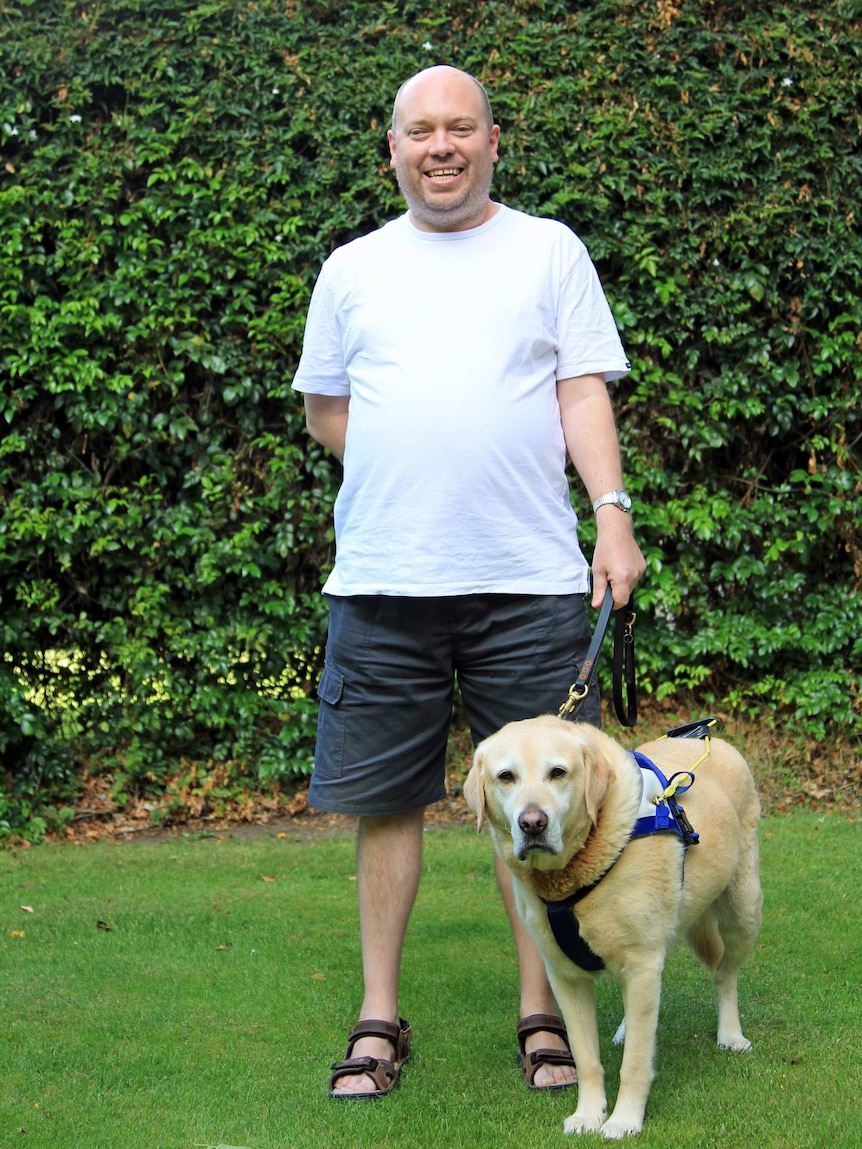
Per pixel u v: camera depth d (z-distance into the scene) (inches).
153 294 247.9
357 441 133.7
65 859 222.7
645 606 258.7
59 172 246.7
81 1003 152.4
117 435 249.6
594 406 133.6
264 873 212.7
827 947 168.1
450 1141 113.3
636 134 252.8
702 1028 142.3
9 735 246.8
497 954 169.0
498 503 129.3
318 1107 122.1
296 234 249.8
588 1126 115.8
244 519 257.3
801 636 261.1
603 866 114.1
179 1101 123.9
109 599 255.4
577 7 261.6
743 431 266.4
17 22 247.3
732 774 137.2
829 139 255.6
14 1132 116.6
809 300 256.4
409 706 133.3
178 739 259.3
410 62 250.5
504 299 129.8
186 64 249.9
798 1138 109.8
